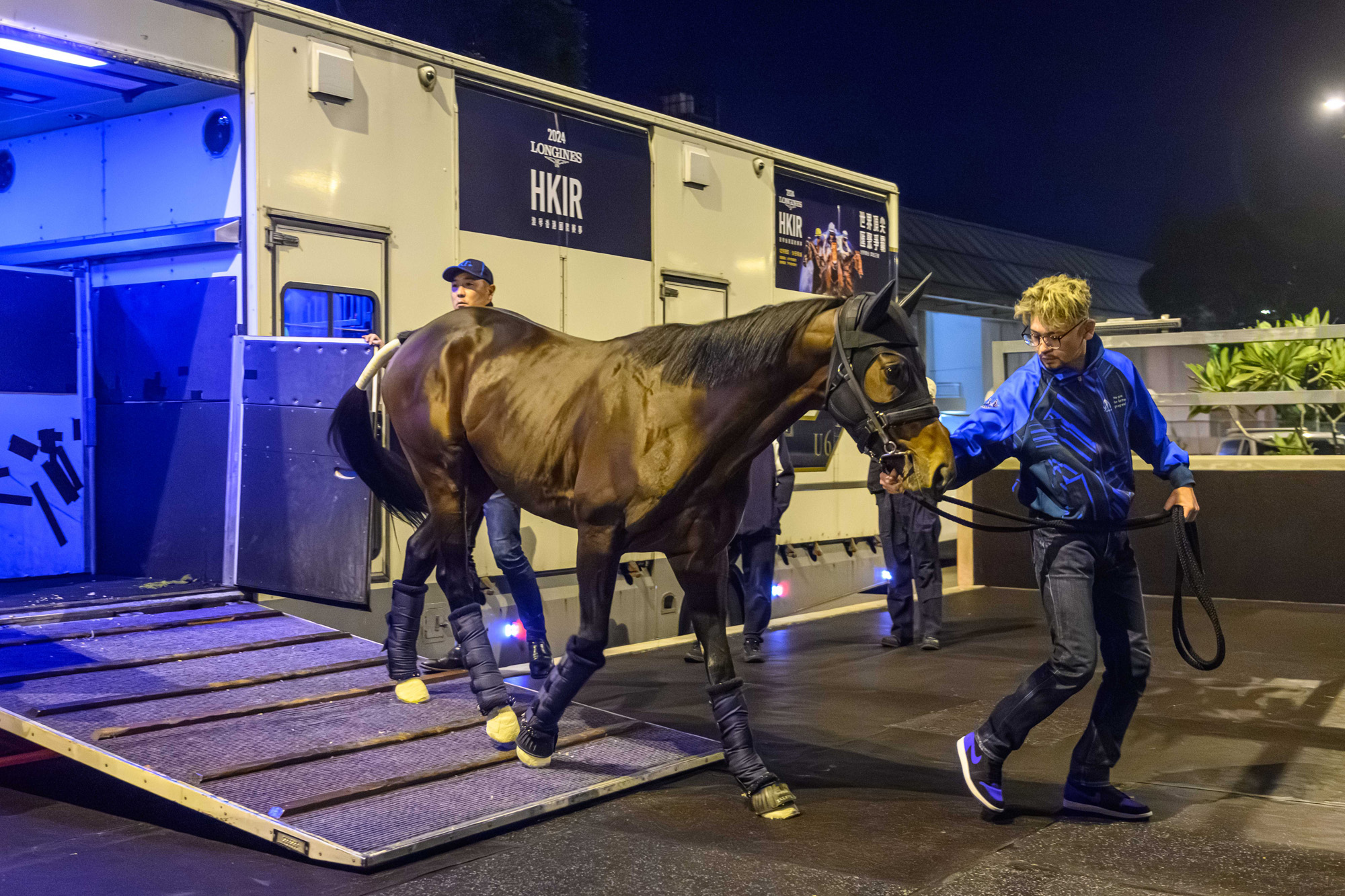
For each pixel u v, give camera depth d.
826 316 3.63
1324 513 8.77
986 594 9.63
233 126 5.75
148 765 3.72
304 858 3.50
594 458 3.89
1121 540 3.63
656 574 7.92
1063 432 3.57
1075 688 3.56
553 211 7.12
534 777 4.00
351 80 5.98
